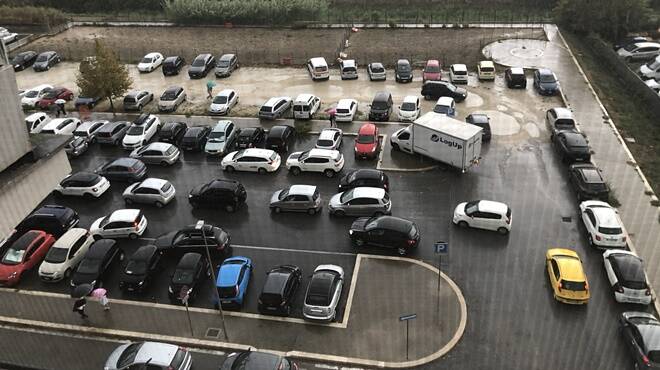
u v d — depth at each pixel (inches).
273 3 2933.1
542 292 1091.3
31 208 675.4
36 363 1004.6
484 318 1034.7
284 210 1384.1
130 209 1360.7
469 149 1470.2
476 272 1152.8
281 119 1907.0
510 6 3171.8
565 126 1683.1
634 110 1881.2
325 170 1541.6
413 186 1475.1
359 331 1021.8
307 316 1036.5
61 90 2124.8
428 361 953.5
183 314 1091.3
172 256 1247.5
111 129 1766.7
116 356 959.6
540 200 1386.6
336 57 2460.6
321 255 1229.7
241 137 1686.8
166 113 1996.8
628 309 1040.8
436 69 2145.7
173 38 2829.7
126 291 1144.2
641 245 1203.2
